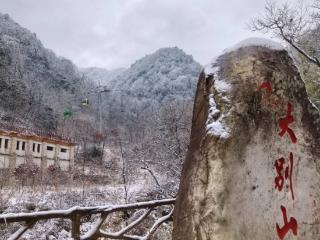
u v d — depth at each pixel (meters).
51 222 11.16
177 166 15.17
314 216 3.83
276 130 3.74
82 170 28.64
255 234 3.36
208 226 3.14
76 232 3.50
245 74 3.67
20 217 2.98
